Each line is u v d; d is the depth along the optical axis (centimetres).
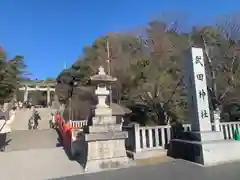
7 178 682
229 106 2047
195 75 862
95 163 747
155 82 1853
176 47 2047
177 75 1881
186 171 670
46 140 1567
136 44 2366
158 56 2020
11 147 1374
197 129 835
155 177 622
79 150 999
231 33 2055
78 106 2678
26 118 2833
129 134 962
